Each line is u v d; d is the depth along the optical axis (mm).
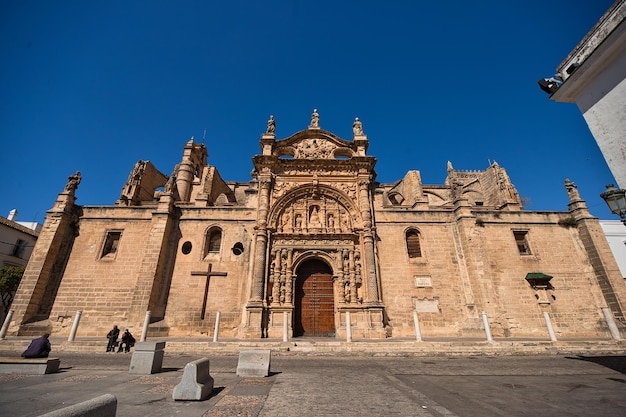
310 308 23422
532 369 11977
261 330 21031
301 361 13969
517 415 6152
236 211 25594
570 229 25984
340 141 28641
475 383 9297
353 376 10242
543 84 7375
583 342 17484
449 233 25375
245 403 6711
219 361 13750
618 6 5867
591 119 6559
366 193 25828
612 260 23938
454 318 22625
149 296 21625
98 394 7293
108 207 25484
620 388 8516
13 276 31203
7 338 18906
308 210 26109
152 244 23250
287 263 23734
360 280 23422
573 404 6930
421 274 23844
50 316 21797
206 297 22672
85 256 23812
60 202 24906
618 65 6086
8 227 35438
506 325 21859
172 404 6559
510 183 33875
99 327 21547
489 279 23000
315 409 6344
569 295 23656
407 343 17062
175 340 19016
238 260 24000
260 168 27094
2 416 5543
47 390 7648
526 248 25547
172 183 26047
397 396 7531
